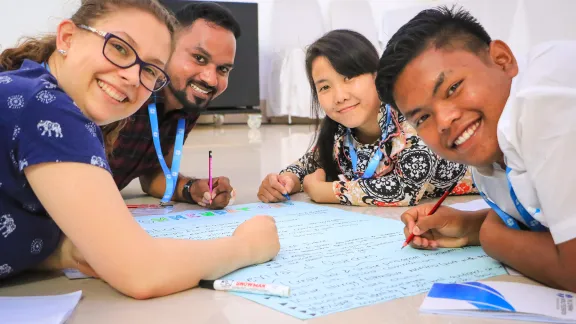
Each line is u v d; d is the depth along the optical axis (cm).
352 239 114
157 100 160
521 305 73
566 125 71
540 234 83
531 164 74
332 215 140
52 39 92
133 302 81
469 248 106
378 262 98
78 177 76
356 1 583
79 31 88
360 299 80
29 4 392
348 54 156
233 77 520
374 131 167
